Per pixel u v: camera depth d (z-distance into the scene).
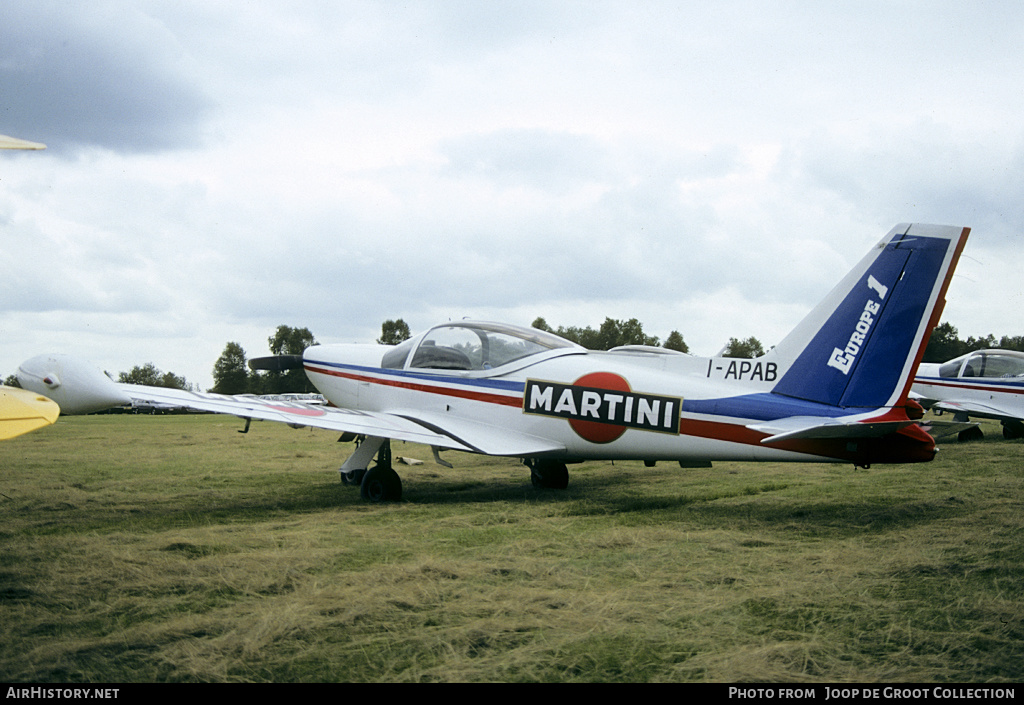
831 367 6.62
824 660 3.22
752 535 5.76
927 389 17.86
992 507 6.88
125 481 9.37
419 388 8.85
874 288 6.49
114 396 5.16
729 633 3.55
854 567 4.70
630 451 7.48
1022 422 16.50
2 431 4.14
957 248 6.29
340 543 5.51
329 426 7.57
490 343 8.45
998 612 3.78
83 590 4.25
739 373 7.09
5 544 5.42
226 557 4.99
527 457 7.89
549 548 5.32
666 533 5.83
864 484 8.76
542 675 3.08
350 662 3.21
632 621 3.72
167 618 3.79
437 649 3.36
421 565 4.68
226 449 14.28
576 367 7.80
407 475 10.31
